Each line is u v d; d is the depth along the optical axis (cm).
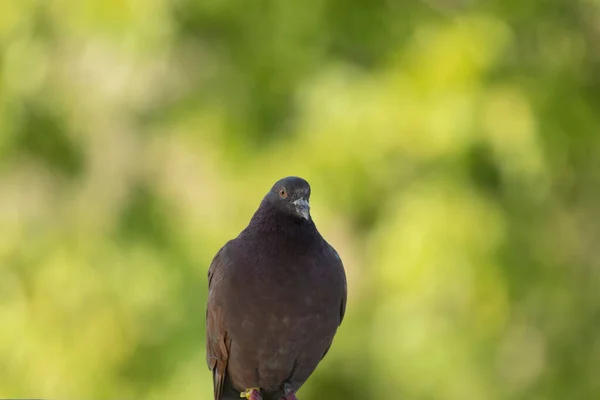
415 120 1476
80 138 1778
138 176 1792
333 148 1499
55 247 1748
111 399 1688
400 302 1511
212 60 1694
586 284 1684
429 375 1553
